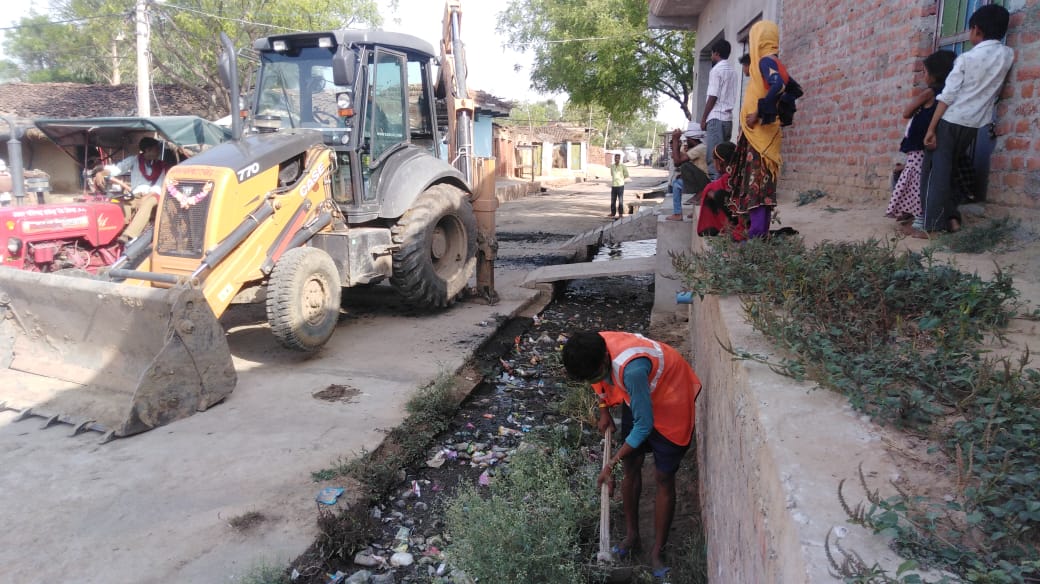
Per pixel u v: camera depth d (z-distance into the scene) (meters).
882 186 6.29
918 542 1.34
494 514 3.51
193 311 5.18
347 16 23.38
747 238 4.26
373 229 7.33
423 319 8.13
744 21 10.50
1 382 5.50
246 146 6.41
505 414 5.79
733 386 2.60
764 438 1.86
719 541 2.69
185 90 25.09
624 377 3.38
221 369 5.39
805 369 2.24
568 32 25.39
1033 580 1.23
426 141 8.87
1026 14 4.19
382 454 4.71
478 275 9.17
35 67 30.41
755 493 1.88
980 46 4.28
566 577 3.26
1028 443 1.57
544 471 4.41
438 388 5.54
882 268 3.02
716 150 4.96
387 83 7.65
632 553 3.75
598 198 28.62
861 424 1.91
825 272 3.05
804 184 8.40
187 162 6.11
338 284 6.61
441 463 4.86
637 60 25.03
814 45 8.00
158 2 21.22
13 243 8.04
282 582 3.31
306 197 6.72
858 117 6.80
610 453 4.13
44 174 13.93
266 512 3.89
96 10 24.22
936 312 2.67
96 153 10.21
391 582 3.54
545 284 9.95
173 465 4.39
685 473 4.59
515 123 54.25
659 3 14.13
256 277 6.17
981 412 1.78
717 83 7.72
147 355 5.28
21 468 4.32
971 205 4.73
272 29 22.39
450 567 3.57
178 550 3.53
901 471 1.64
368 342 7.14
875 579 1.23
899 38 5.93
